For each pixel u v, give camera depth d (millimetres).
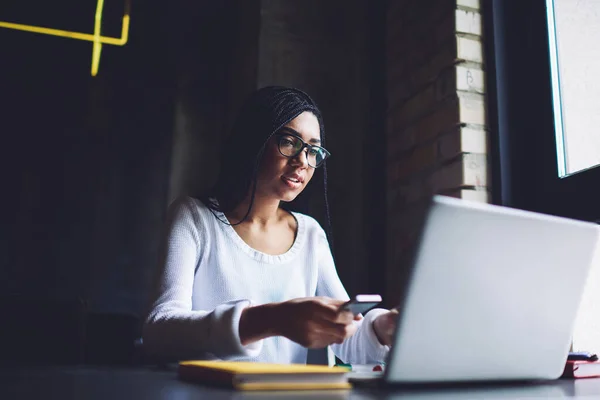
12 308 1411
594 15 1522
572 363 977
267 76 2332
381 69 2252
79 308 1471
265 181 1298
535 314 746
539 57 1677
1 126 2650
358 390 670
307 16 2436
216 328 872
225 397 583
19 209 2619
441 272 668
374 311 1134
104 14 2809
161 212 2766
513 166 1697
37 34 2732
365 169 2254
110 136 2768
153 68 2865
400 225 2010
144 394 611
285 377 665
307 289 1339
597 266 1498
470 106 1726
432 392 673
